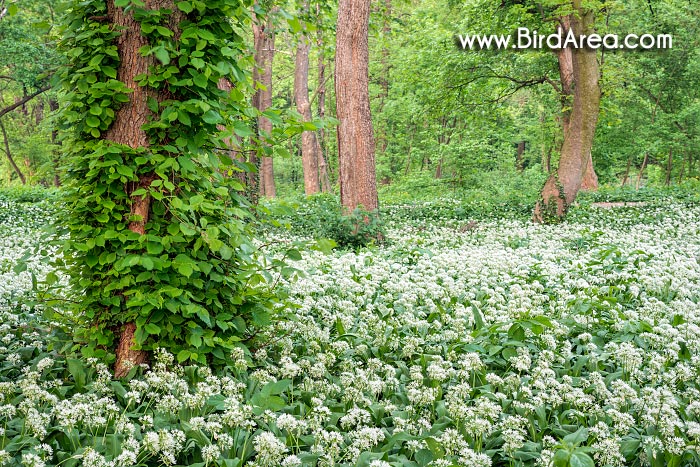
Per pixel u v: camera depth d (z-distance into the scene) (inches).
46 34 187.0
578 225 599.5
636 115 1220.5
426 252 388.8
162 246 166.6
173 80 169.0
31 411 133.3
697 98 1233.4
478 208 780.0
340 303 250.4
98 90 166.9
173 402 142.3
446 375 170.2
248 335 193.3
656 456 132.9
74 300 179.8
